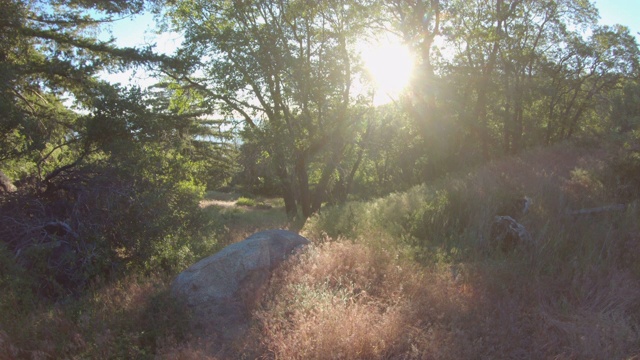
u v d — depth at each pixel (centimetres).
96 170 864
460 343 420
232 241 995
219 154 1705
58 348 465
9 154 909
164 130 1129
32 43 1244
